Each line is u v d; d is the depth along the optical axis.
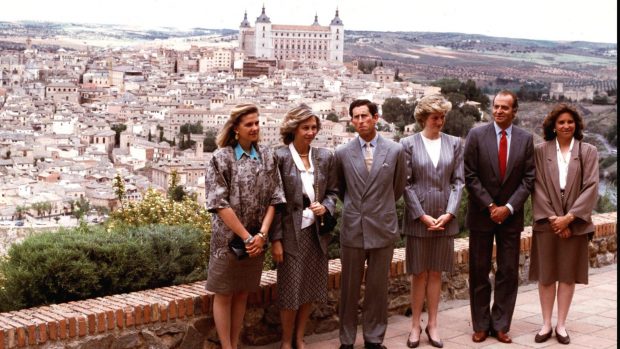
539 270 6.36
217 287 5.29
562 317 6.32
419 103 6.17
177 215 11.37
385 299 6.00
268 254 8.98
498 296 6.36
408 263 6.19
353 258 5.88
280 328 6.12
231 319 5.54
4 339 4.70
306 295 5.73
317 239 5.73
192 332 5.54
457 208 6.04
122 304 5.33
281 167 5.66
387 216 5.85
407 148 6.16
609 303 7.55
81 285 5.84
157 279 6.33
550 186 6.23
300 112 5.62
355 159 5.86
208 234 9.71
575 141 6.23
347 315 5.97
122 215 11.45
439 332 6.55
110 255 6.04
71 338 4.97
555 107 6.22
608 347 6.16
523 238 8.28
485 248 6.32
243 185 5.24
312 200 5.70
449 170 6.12
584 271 6.27
